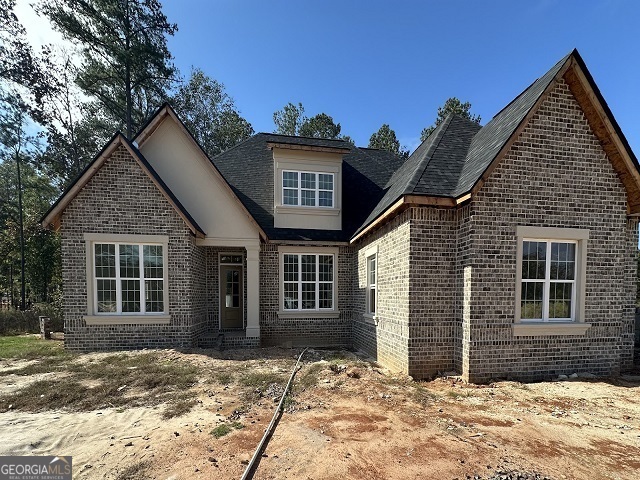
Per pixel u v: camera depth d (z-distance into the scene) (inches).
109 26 945.5
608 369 323.9
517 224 306.7
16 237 997.2
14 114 952.9
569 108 315.9
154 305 414.3
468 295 300.5
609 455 167.0
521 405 238.5
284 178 514.3
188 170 451.8
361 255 469.4
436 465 153.4
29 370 310.0
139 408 226.8
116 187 403.9
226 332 488.1
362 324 458.6
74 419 207.5
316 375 301.1
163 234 413.1
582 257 319.0
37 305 842.8
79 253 398.0
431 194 307.3
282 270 492.7
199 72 1282.0
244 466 151.6
